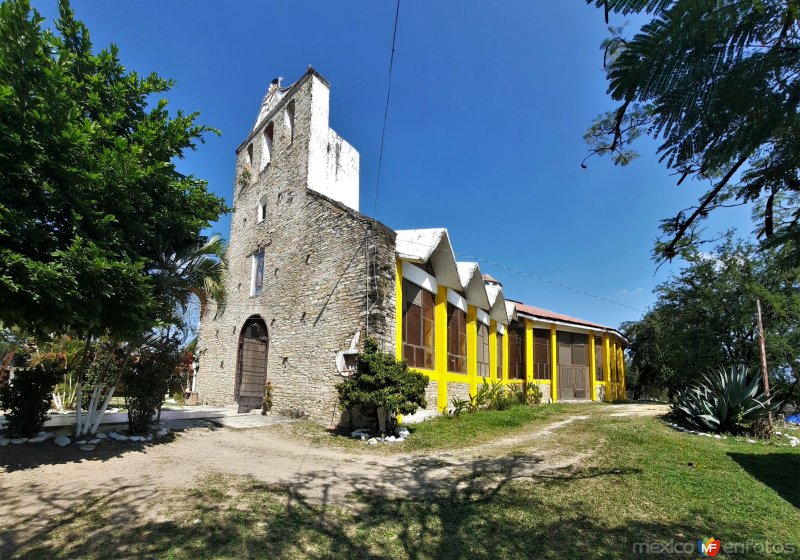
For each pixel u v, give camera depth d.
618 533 5.29
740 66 1.64
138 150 7.79
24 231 6.73
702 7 1.55
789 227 2.43
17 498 6.00
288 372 15.20
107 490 6.42
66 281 6.69
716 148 1.91
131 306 7.79
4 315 6.96
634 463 8.48
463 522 5.57
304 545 4.83
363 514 5.82
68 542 4.70
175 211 9.73
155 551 4.53
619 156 2.53
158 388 10.54
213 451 9.41
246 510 5.78
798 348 17.47
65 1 8.50
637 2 1.64
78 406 9.58
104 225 7.69
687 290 20.94
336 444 10.63
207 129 9.81
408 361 13.91
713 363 18.97
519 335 24.86
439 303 16.17
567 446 10.21
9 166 6.61
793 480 7.70
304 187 16.36
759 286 17.69
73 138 6.86
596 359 28.03
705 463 8.64
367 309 12.67
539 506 6.15
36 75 6.87
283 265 16.78
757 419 12.15
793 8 1.53
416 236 14.88
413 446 10.43
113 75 9.11
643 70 1.70
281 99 19.53
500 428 13.19
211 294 11.77
